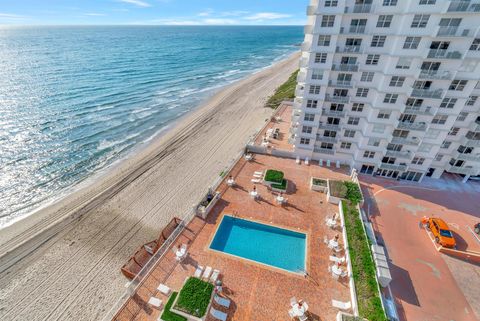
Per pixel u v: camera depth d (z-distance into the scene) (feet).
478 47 86.48
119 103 230.07
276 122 172.55
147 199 115.55
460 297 70.95
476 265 80.48
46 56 415.64
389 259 81.41
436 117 101.96
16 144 159.12
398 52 91.61
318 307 65.21
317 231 88.89
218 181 110.52
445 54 87.51
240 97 253.65
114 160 148.56
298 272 74.69
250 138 163.73
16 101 221.05
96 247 92.38
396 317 64.49
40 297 76.23
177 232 86.74
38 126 181.88
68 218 105.50
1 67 327.26
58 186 126.72
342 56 100.73
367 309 62.69
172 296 65.00
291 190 109.81
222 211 97.30
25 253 90.38
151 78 314.35
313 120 119.03
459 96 95.45
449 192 113.19
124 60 404.77
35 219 106.01
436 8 81.56
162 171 135.13
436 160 118.01
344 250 80.84
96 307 73.41
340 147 124.77
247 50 616.39
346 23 94.27
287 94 237.04
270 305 65.41
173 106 230.07
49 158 147.84
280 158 133.69
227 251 82.02
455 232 92.17
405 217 98.58
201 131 180.14
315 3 101.50
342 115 113.70
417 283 74.23
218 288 68.23
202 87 291.99
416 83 96.07
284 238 87.30
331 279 72.28
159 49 548.72
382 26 90.89
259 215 95.76
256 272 74.28
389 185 116.47
